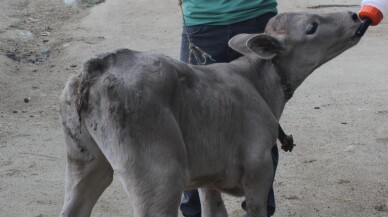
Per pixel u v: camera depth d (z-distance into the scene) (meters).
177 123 4.26
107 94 4.09
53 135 8.48
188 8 5.52
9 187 6.95
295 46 5.05
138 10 15.74
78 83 4.20
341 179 7.17
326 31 5.08
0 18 14.47
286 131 8.66
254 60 5.02
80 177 4.40
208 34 5.46
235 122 4.66
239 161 4.73
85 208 4.47
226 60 5.54
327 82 10.80
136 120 4.08
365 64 11.74
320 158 7.76
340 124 8.87
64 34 13.85
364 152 7.90
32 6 15.59
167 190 4.13
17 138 8.33
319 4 15.31
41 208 6.52
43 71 11.43
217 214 5.21
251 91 4.80
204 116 4.45
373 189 6.93
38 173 7.32
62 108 4.30
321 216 6.38
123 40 13.59
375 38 13.33
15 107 9.57
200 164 4.50
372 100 9.81
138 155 4.11
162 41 13.51
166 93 4.18
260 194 4.82
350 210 6.50
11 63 11.56
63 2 16.02
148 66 4.17
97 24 14.64
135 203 4.16
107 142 4.15
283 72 5.08
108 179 4.48
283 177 7.24
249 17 5.40
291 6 15.27
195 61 5.56
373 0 5.12
